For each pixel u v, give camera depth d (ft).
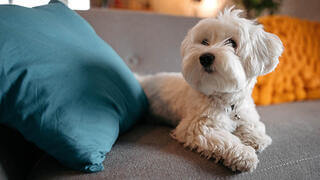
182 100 3.66
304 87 5.36
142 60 4.91
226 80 2.84
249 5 7.07
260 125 3.40
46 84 2.27
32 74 2.23
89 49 2.96
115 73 3.07
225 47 2.89
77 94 2.43
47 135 2.20
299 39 5.55
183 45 3.52
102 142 2.42
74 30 3.05
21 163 2.57
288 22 5.65
